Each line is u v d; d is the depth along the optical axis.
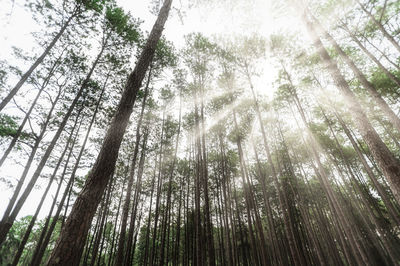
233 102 16.34
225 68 16.47
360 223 15.58
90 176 2.59
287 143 19.73
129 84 3.66
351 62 7.11
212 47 15.94
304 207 14.73
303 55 13.41
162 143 18.36
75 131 15.38
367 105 13.12
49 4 10.05
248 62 15.67
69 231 2.08
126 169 18.23
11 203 9.24
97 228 16.97
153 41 4.56
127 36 12.80
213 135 20.66
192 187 21.81
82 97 13.81
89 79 13.28
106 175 2.67
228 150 20.19
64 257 1.90
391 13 8.30
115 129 3.08
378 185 11.01
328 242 16.44
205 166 12.40
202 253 9.95
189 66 16.31
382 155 4.65
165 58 14.16
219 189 21.47
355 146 11.41
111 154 2.83
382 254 12.26
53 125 13.51
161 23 5.00
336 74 6.16
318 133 15.44
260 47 14.84
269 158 11.91
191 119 17.86
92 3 10.95
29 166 10.41
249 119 17.16
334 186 19.58
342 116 14.44
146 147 16.22
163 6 5.43
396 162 4.44
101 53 13.16
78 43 12.27
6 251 19.95
